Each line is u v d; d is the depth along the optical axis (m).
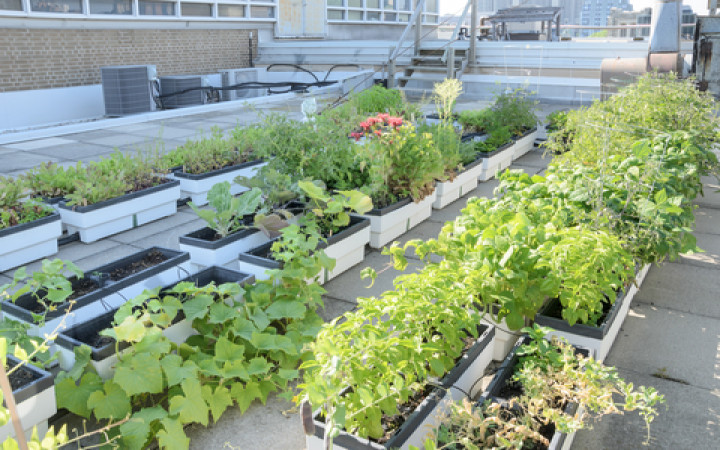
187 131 10.55
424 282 2.91
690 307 4.20
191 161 6.70
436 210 6.41
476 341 3.09
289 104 13.35
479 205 4.14
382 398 2.25
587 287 3.25
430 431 2.60
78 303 3.50
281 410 3.15
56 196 5.91
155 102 14.31
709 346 3.68
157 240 5.54
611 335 3.54
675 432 2.90
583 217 3.95
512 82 13.85
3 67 12.07
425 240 5.49
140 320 2.92
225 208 4.65
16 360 2.85
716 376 3.36
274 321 3.90
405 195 5.63
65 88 13.09
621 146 5.08
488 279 3.10
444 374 2.84
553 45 13.62
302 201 5.23
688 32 12.77
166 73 15.46
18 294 3.32
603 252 3.19
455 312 2.87
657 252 3.84
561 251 3.20
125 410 2.76
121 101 13.08
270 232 4.58
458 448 2.36
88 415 2.81
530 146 9.06
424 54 15.22
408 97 14.12
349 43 16.14
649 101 6.21
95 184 5.79
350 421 2.39
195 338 3.42
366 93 9.81
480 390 3.22
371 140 5.53
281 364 3.34
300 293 3.84
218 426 3.02
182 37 15.70
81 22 13.28
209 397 2.97
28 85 12.55
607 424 2.96
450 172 6.44
